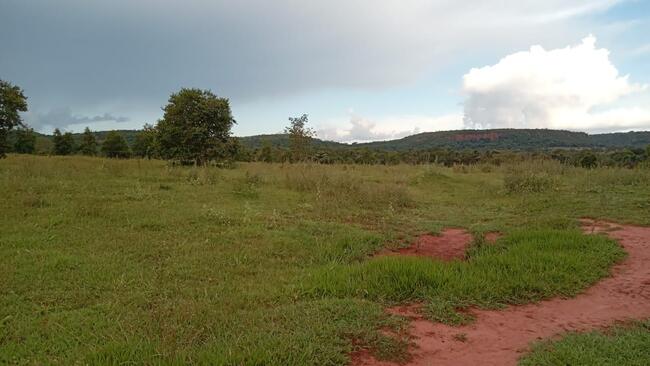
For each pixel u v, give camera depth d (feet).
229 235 25.52
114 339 12.63
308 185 46.34
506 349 13.32
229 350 11.66
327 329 13.57
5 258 19.58
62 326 13.65
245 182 46.37
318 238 25.80
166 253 21.80
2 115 62.23
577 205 37.35
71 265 19.12
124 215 28.60
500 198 45.27
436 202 43.14
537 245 23.99
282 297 16.80
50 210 28.53
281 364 11.49
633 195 41.45
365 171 68.80
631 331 14.43
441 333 14.34
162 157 81.82
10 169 45.83
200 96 78.48
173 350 11.80
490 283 18.29
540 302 17.33
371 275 18.48
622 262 22.26
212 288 17.51
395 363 12.31
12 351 12.17
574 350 12.73
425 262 20.06
